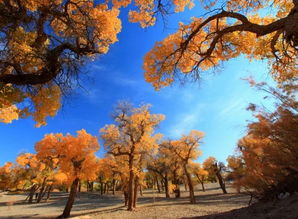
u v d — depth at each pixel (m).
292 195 7.12
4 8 4.99
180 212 19.44
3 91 5.34
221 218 7.99
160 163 42.88
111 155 26.41
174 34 8.01
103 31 7.63
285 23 4.52
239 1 7.35
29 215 24.66
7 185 17.41
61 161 21.20
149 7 8.05
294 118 7.16
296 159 7.23
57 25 7.07
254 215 6.57
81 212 25.56
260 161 8.25
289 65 7.20
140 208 25.52
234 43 7.65
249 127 7.85
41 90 7.03
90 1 7.22
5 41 4.88
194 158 33.66
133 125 24.80
